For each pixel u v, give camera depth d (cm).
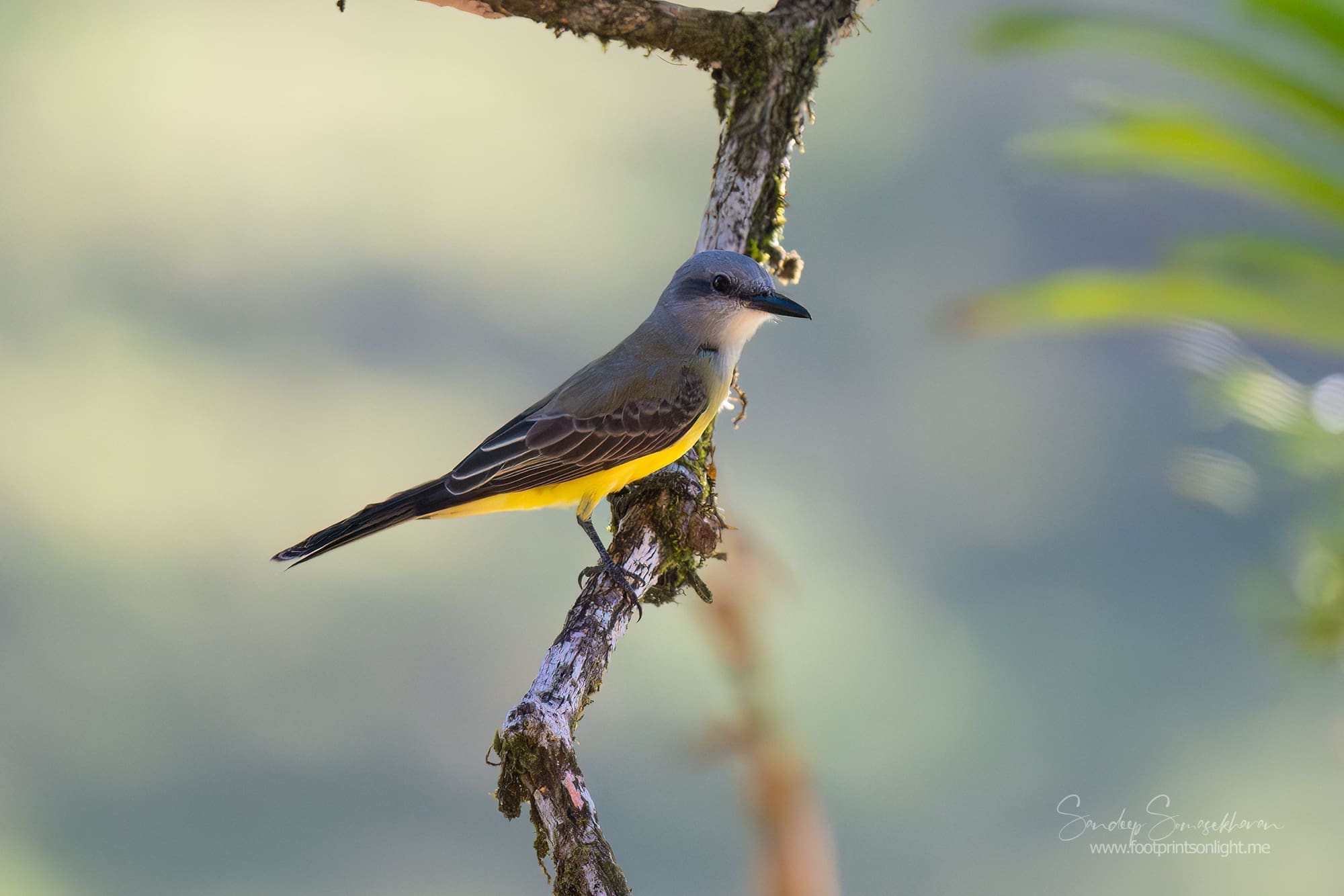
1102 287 264
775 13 529
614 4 486
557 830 371
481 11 477
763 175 550
